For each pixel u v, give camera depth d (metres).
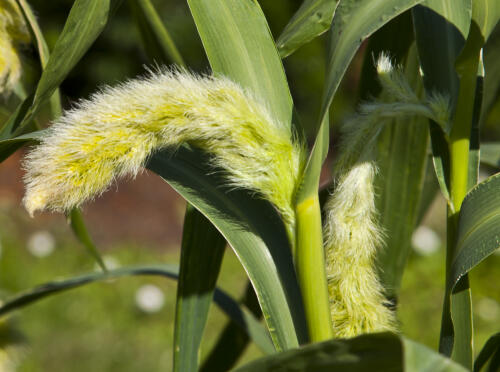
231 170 0.41
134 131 0.39
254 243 0.44
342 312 0.42
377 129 0.44
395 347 0.34
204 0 0.44
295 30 0.46
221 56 0.43
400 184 0.55
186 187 0.44
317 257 0.40
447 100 0.46
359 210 0.42
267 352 0.59
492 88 0.59
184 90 0.40
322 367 0.35
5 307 0.61
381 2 0.40
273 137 0.40
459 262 0.42
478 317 1.81
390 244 0.56
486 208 0.42
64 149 0.39
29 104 0.46
